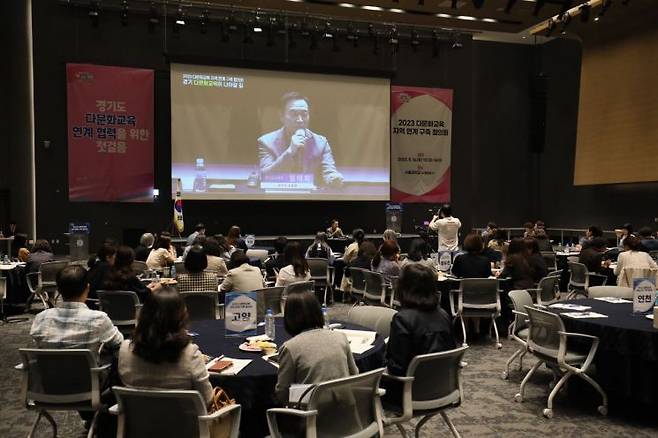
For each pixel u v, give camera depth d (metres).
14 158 11.91
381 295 6.46
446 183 13.30
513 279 6.18
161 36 11.41
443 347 2.95
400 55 13.05
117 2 11.09
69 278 3.08
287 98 11.87
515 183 16.62
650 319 4.13
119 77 11.09
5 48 11.82
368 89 12.42
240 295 3.43
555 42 16.09
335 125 12.19
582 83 13.68
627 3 10.34
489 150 16.34
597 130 13.24
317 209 12.73
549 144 16.45
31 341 6.19
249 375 2.65
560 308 4.61
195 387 2.33
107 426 3.10
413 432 3.72
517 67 16.55
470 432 3.72
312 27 11.77
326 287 8.14
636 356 3.83
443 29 13.12
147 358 2.28
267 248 9.92
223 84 11.46
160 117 11.59
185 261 4.95
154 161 11.49
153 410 2.25
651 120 11.77
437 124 13.20
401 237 12.16
